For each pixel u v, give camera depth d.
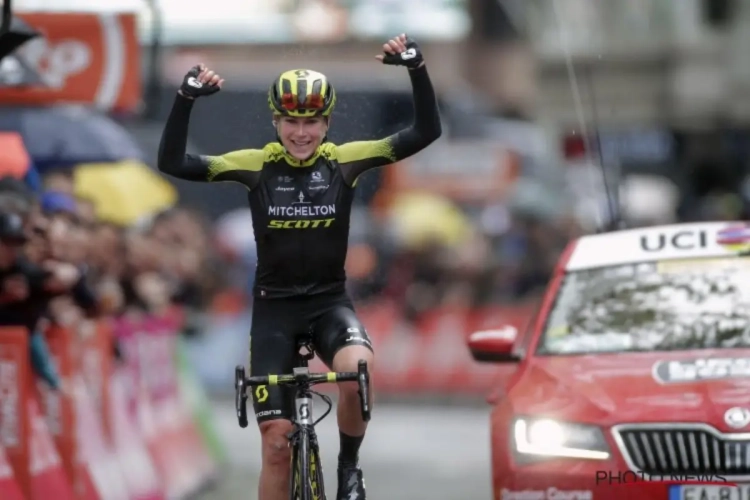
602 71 65.12
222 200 66.44
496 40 102.00
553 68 68.19
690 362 21.61
